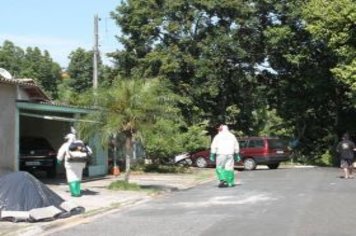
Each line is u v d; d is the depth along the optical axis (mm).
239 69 46812
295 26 43875
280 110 48062
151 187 22891
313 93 45688
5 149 21984
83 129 21781
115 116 21312
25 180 14539
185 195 20219
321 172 31141
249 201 17578
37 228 12961
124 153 25719
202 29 44562
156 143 32281
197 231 12266
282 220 13508
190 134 36875
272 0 44531
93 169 28219
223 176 23125
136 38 45469
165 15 44562
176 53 43062
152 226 13188
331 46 37312
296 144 47438
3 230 12742
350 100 41125
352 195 18766
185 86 43500
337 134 46406
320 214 14414
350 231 11977
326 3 37938
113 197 19281
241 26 45125
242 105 48906
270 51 45906
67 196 19453
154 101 21625
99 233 12445
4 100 22016
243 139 37438
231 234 11781
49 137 30875
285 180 25562
